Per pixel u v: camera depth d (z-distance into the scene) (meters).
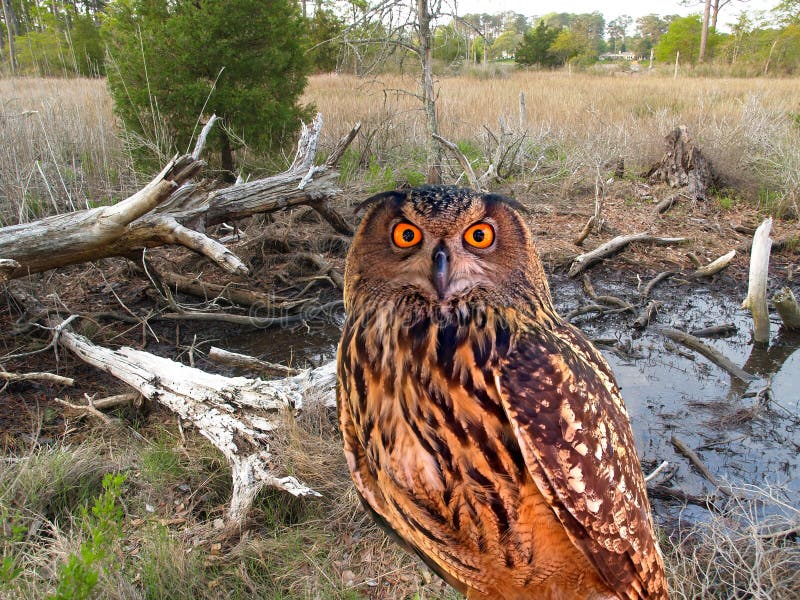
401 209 0.54
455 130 3.44
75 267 1.89
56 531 0.83
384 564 0.89
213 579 0.85
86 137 2.54
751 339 1.69
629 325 1.75
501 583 0.59
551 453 0.50
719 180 2.79
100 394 1.29
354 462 0.62
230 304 1.82
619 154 3.04
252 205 1.80
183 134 2.46
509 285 0.54
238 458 1.03
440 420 0.52
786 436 1.26
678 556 0.89
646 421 1.31
